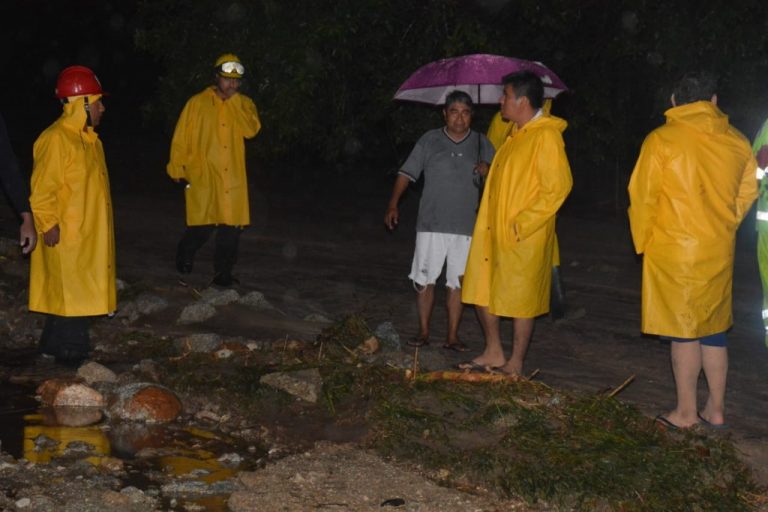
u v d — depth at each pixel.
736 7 12.52
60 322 7.63
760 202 5.91
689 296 5.95
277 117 11.99
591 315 9.81
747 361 8.23
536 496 5.41
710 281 5.96
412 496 5.43
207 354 7.60
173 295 9.55
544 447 5.83
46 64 31.58
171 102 12.99
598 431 6.00
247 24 12.30
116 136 25.22
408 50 12.72
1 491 5.28
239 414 6.67
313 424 6.50
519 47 13.32
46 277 7.48
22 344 8.22
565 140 14.20
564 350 8.42
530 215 6.59
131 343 8.06
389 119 13.56
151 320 8.82
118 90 30.39
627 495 5.36
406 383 6.86
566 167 6.59
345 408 6.66
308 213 16.08
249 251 12.69
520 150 6.68
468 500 5.41
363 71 12.88
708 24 12.66
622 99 14.02
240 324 8.77
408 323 9.20
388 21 12.16
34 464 5.66
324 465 5.79
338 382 6.88
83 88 7.29
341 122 13.24
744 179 6.06
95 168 7.41
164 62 13.41
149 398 6.62
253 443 6.23
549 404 6.48
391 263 12.28
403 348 8.16
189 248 10.46
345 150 13.59
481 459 5.77
